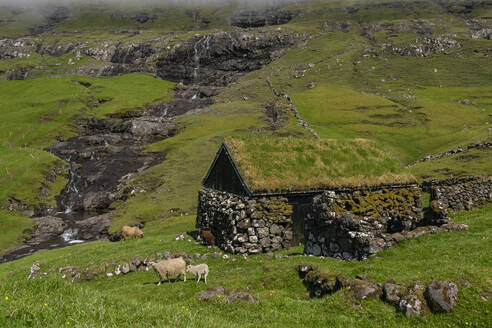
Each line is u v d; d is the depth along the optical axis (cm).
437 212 2452
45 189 8081
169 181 7512
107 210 7312
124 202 7238
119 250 3184
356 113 12038
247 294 1381
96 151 10438
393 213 2644
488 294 1105
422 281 1205
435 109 12062
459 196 2983
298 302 1363
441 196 2958
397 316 1132
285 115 12144
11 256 5212
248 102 15562
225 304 1348
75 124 13825
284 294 1533
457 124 10394
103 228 6081
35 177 8300
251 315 1228
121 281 2447
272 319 1188
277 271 1830
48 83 19650
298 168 2903
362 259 1912
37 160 9212
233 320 1204
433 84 17088
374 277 1396
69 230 6319
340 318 1173
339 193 2686
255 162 2914
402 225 2641
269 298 1433
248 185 2716
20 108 15400
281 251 2641
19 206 7281
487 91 14550
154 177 7931
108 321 824
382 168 2920
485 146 6028
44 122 13562
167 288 1883
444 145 8112
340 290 1340
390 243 1959
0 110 15150
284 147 3120
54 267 2880
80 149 10856
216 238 3075
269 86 18462
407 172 2914
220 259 2570
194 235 3450
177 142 10638
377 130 10106
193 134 11312
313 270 1664
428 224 2534
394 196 2712
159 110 15712
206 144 9650
